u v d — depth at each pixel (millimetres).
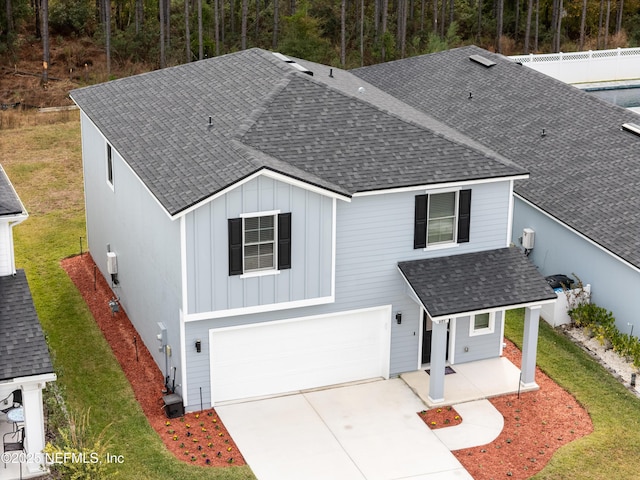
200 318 20297
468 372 23219
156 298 22562
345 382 22844
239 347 21359
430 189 22000
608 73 54656
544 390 22609
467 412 21547
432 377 21625
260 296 20703
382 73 38094
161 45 53156
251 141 21906
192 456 19500
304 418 21156
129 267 25281
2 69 52281
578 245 26297
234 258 20094
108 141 24578
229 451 19734
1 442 19125
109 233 27438
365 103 24031
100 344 24500
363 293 22172
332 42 61875
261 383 21953
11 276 20766
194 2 59781
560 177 28250
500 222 23156
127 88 27797
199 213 19500
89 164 29047
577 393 22484
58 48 55844
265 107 23141
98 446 18000
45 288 28047
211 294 20219
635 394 22578
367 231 21719
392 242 22078
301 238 20625
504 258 23062
